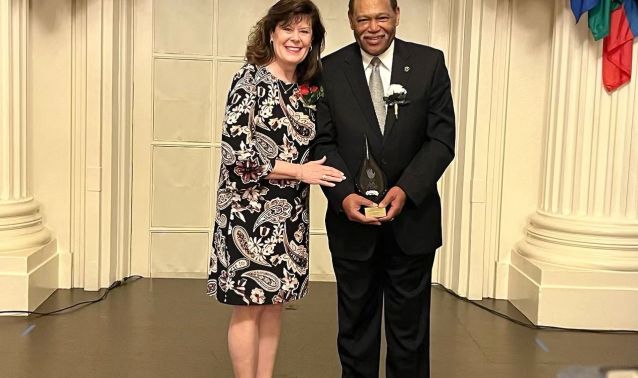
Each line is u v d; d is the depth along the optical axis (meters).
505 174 5.66
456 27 5.85
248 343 3.33
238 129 3.10
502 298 5.70
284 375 4.05
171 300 5.42
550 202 5.37
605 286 4.97
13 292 4.94
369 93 3.26
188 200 6.06
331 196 3.20
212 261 3.33
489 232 5.67
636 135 5.04
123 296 5.49
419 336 3.38
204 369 4.10
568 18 5.19
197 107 6.01
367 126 3.23
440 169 3.23
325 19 5.96
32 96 5.55
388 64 3.28
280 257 3.23
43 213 5.62
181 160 6.04
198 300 5.44
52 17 5.52
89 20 5.48
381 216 3.13
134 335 4.62
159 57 5.96
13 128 5.28
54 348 4.36
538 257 5.21
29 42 5.48
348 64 3.29
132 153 6.00
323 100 3.28
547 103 5.52
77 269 5.66
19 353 4.27
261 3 5.98
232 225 3.21
